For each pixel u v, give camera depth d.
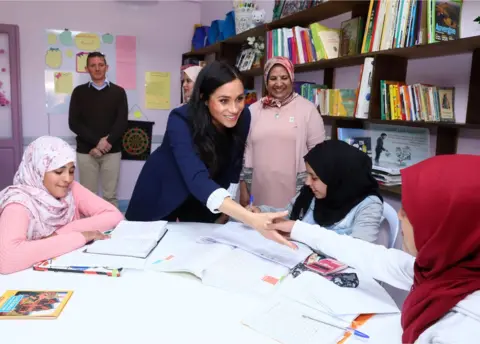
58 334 0.87
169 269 1.21
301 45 2.69
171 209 1.68
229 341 0.87
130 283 1.14
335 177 1.56
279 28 2.96
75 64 4.32
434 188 0.83
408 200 0.88
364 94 2.18
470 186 0.79
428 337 0.76
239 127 1.65
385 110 2.09
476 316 0.75
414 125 1.97
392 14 1.98
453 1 1.83
